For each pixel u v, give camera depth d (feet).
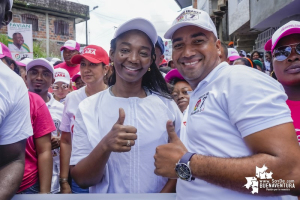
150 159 5.71
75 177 5.49
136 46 5.71
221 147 3.99
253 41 39.68
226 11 47.67
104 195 4.79
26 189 7.32
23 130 4.99
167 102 6.34
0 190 4.42
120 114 4.94
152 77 6.42
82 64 10.03
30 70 9.81
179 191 4.62
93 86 10.03
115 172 5.62
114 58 5.94
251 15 27.66
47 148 7.70
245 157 3.67
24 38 33.27
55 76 13.76
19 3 50.37
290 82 6.16
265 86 3.82
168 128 4.66
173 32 5.21
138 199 4.71
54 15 56.49
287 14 22.06
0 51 8.07
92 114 5.84
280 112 3.63
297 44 6.05
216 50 5.15
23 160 5.03
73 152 5.79
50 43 56.18
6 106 4.64
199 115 4.30
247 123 3.69
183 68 5.09
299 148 3.57
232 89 3.93
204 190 4.15
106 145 4.90
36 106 7.54
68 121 9.41
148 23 5.67
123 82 6.00
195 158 3.93
